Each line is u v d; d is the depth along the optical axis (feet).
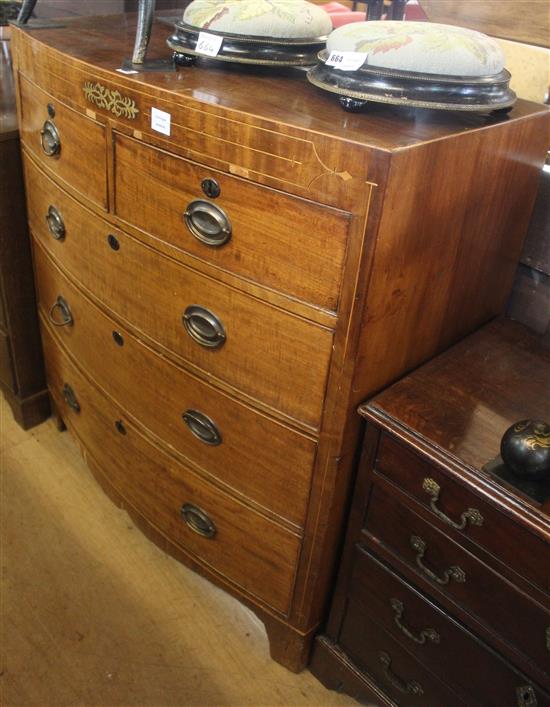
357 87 2.85
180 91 3.02
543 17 3.75
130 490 4.74
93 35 4.10
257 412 3.47
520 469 2.78
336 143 2.57
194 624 4.58
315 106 2.99
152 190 3.35
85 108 3.53
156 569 4.91
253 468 3.68
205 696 4.17
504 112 3.24
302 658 4.22
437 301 3.38
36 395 5.89
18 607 4.57
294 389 3.25
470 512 2.97
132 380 4.16
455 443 3.05
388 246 2.75
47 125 3.97
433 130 2.82
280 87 3.27
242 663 4.37
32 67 3.94
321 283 2.89
